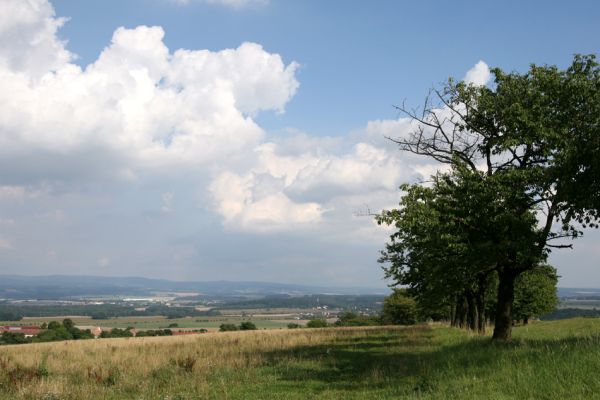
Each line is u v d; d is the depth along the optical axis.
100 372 18.28
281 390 14.84
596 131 19.25
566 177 19.27
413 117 25.22
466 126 24.67
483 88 24.09
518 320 76.00
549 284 66.19
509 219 20.28
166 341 39.88
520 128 21.45
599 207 18.88
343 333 44.62
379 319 114.44
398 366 17.98
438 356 17.81
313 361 21.27
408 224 20.89
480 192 20.80
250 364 20.08
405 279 36.31
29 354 26.78
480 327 36.25
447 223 21.00
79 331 85.50
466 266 22.52
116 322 160.38
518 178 20.66
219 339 39.50
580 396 9.34
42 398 14.11
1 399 14.20
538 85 22.11
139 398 13.93
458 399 10.64
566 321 53.66
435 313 60.12
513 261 22.14
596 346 12.19
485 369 12.91
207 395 14.17
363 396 13.16
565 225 20.53
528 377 10.96
